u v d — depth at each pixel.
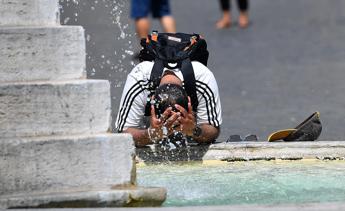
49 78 10.60
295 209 8.84
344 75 27.59
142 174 12.71
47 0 10.88
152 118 12.91
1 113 10.26
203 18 45.28
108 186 10.30
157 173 12.79
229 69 29.59
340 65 29.75
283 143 14.01
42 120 10.34
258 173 12.73
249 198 11.05
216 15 46.44
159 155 13.66
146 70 13.26
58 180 10.12
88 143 10.21
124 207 9.86
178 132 13.19
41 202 9.80
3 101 10.23
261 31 39.88
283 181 12.05
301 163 13.66
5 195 9.99
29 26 10.71
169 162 13.70
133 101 13.27
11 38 10.45
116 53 30.16
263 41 36.62
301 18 44.31
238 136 15.07
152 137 13.22
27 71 10.52
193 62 13.34
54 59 10.61
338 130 18.83
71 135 10.39
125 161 10.38
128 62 28.52
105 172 10.29
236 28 41.28
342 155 13.97
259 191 11.45
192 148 13.78
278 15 46.00
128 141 10.38
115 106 21.45
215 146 13.84
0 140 10.01
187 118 12.87
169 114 12.77
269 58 31.97
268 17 45.25
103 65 27.91
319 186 11.70
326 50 33.44
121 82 25.22
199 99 13.31
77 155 10.18
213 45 35.91
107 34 34.66
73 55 10.70
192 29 41.06
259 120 20.47
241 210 8.80
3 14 10.73
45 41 10.56
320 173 12.65
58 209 9.13
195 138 13.60
